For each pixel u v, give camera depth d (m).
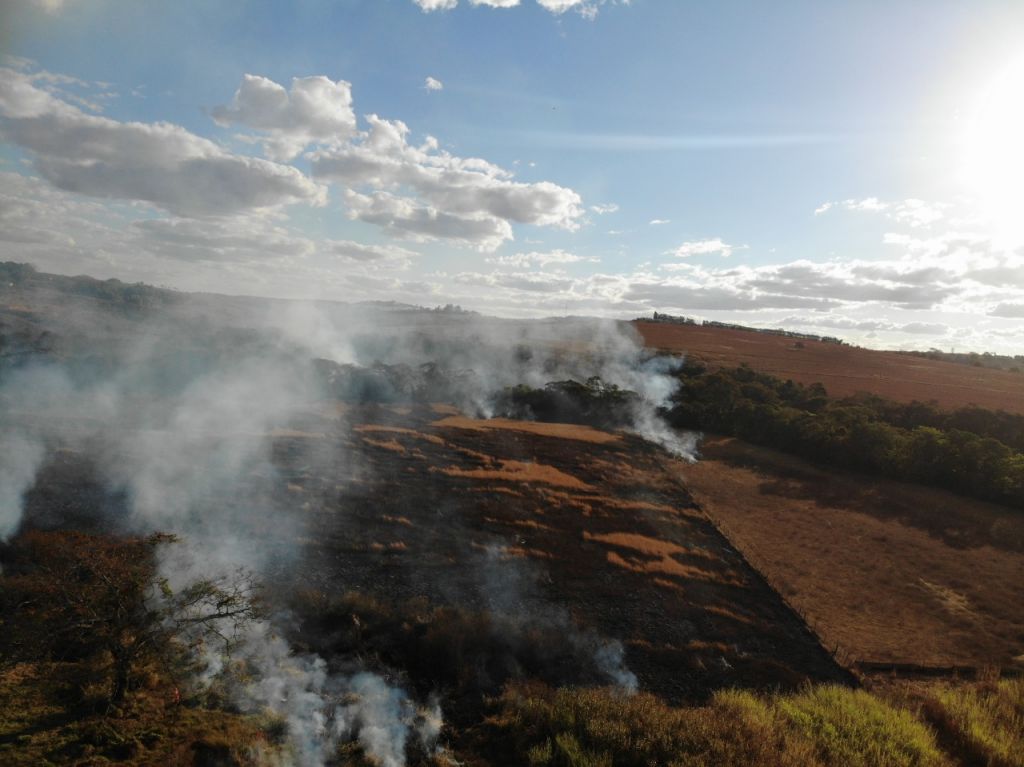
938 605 33.81
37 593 18.25
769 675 25.27
